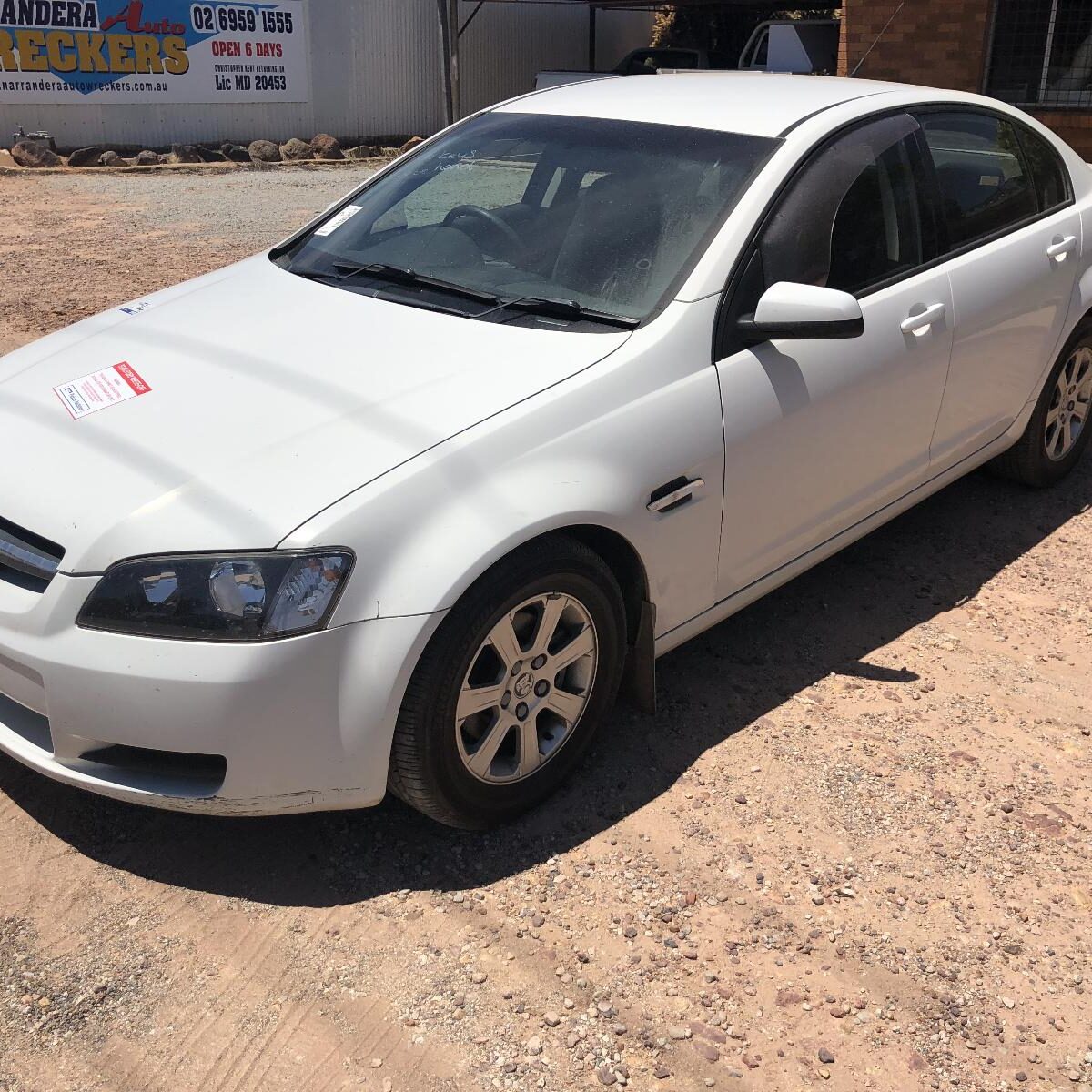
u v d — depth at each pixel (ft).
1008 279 13.56
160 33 58.70
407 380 9.33
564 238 11.10
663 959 8.35
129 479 8.42
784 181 10.94
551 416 9.06
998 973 8.36
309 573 7.86
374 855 9.27
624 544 9.63
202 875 8.98
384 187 13.15
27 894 8.70
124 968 8.07
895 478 12.75
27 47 54.44
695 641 12.62
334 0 65.62
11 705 9.08
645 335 9.89
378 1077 7.33
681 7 78.02
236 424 8.87
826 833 9.71
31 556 8.36
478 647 8.59
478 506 8.43
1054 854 9.60
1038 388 15.02
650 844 9.50
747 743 10.88
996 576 14.38
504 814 9.50
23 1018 7.63
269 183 52.06
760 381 10.46
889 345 11.78
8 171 50.93
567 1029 7.73
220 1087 7.22
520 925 8.60
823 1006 8.02
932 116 13.10
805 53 57.88
